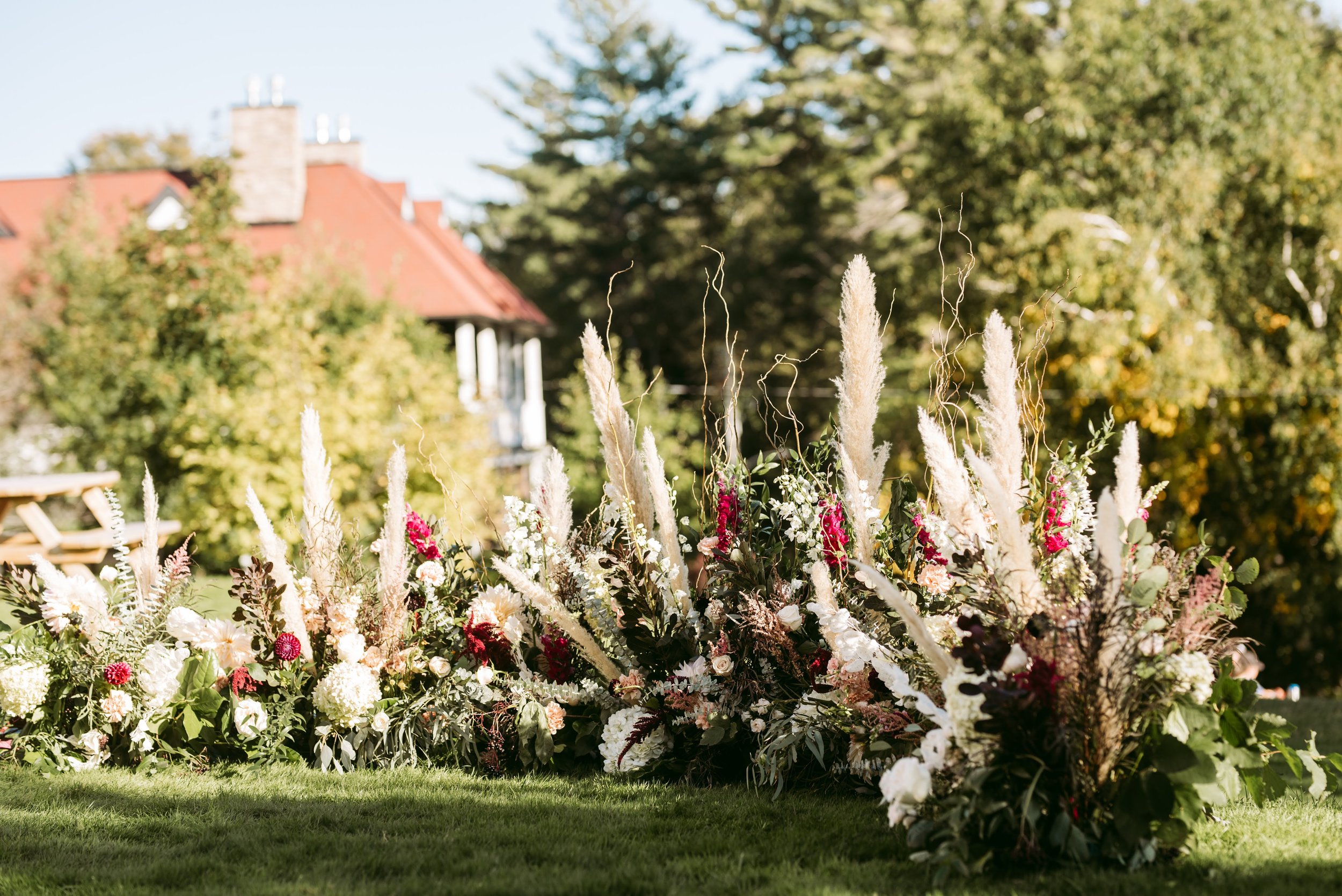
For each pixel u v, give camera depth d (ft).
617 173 116.67
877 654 13.16
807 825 12.80
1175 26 53.01
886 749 12.59
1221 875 10.59
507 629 16.44
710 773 14.93
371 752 16.19
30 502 25.20
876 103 92.79
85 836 12.80
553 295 117.70
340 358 50.98
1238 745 11.99
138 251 50.72
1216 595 11.59
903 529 15.61
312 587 17.02
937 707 11.98
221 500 44.45
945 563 14.11
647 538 16.44
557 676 16.25
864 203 103.30
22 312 53.26
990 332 13.96
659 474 15.97
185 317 49.08
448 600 17.28
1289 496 50.14
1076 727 10.73
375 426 46.57
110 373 48.34
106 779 15.47
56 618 16.44
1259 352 49.24
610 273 115.65
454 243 101.96
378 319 59.41
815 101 106.32
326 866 11.60
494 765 15.83
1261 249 50.37
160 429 47.65
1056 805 10.89
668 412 67.97
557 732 15.94
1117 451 45.39
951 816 10.69
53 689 16.24
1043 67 56.39
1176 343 48.19
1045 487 14.43
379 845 12.34
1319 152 48.65
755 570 15.21
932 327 58.03
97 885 11.09
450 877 11.23
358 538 17.78
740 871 11.19
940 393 16.58
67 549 26.12
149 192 85.87
